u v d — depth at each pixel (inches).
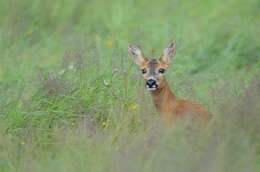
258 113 544.1
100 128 599.2
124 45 817.5
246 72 770.2
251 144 527.2
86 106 637.3
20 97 639.1
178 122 550.9
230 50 820.0
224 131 529.7
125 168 501.7
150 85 636.7
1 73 712.4
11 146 570.9
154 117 613.3
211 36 852.0
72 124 610.5
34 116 621.0
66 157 536.1
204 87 711.1
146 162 508.4
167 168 497.7
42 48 828.6
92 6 955.3
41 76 660.7
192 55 810.8
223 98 622.8
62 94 641.0
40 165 535.2
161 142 522.3
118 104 633.0
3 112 625.6
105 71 666.2
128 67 675.4
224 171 494.6
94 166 522.6
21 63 745.6
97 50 706.8
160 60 650.8
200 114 612.7
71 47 772.6
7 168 550.9
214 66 791.7
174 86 684.1
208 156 498.9
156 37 853.2
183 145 514.0
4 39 829.8
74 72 664.4
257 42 833.5
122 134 566.9
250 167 498.6
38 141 588.4
